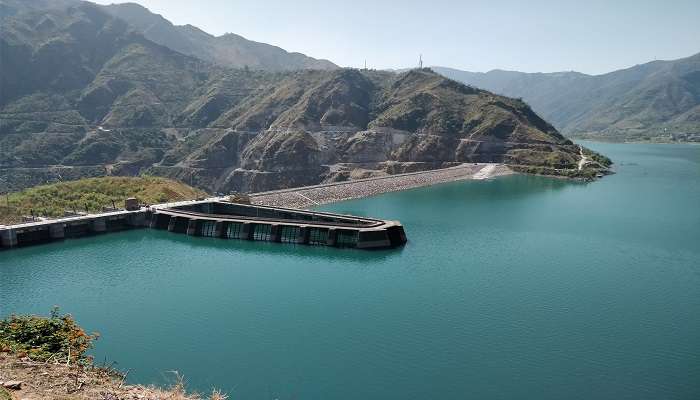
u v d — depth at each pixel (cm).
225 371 6762
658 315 8638
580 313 8700
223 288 9906
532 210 17988
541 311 8781
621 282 10269
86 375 3712
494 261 11706
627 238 13812
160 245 13150
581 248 12838
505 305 9038
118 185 17512
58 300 9312
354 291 9719
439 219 16462
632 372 6844
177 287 9988
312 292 9675
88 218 14062
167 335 7844
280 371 6781
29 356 3841
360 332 7931
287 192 19325
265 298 9369
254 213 15562
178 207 15625
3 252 12425
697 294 9631
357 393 6284
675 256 12131
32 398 3127
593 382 6606
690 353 7344
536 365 7000
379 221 13538
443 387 6444
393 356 7219
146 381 6444
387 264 11469
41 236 13388
